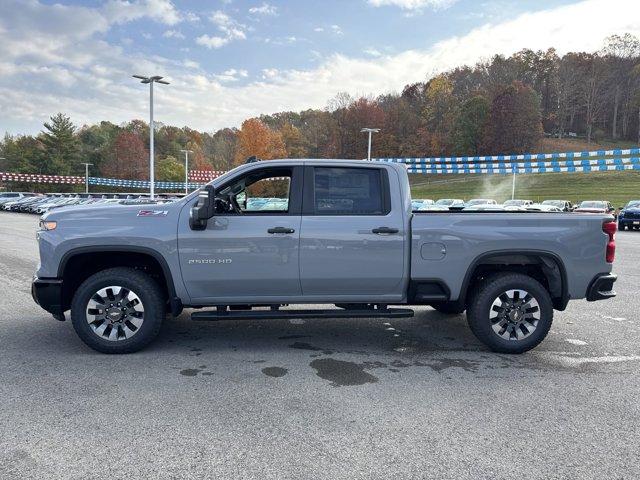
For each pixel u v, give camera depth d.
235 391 3.81
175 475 2.65
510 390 3.91
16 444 2.96
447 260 4.68
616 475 2.71
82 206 4.80
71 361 4.45
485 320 4.74
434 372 4.31
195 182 60.47
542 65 118.56
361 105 88.44
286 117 124.75
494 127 83.44
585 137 111.94
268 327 5.76
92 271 4.90
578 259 4.76
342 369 4.36
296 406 3.55
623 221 25.70
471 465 2.79
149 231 4.50
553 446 3.02
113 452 2.88
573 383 4.07
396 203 4.70
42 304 4.54
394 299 4.81
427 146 88.12
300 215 4.62
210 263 4.54
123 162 92.50
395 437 3.10
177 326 5.75
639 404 3.67
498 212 4.92
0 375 4.08
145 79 27.69
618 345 5.15
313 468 2.73
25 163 89.94
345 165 4.73
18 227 23.16
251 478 2.63
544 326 4.75
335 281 4.66
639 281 9.33
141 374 4.15
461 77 108.19
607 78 111.25
